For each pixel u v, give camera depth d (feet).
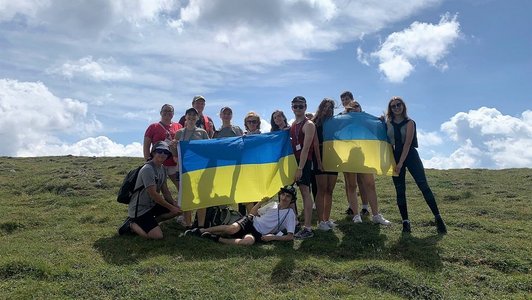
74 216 17.95
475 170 33.99
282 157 15.83
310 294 10.94
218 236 14.79
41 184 24.27
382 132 16.47
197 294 10.61
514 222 17.85
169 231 15.56
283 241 14.73
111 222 16.97
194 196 15.17
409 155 16.06
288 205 15.12
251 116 16.99
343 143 16.33
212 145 15.83
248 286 11.28
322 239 14.94
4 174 29.07
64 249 13.62
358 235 15.33
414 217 18.02
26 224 16.71
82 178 25.12
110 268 11.89
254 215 15.26
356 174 18.22
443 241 14.74
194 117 16.22
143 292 10.55
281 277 11.79
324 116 16.48
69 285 10.84
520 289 11.71
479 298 11.14
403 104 15.78
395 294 11.23
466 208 20.26
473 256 13.60
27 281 10.96
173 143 16.11
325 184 16.03
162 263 12.33
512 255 13.64
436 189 25.38
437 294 11.21
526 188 25.64
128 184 14.82
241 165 15.79
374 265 12.30
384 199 22.04
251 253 13.35
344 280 11.81
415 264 13.10
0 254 12.98
